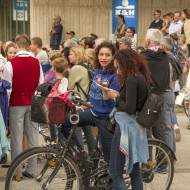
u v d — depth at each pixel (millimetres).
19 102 6316
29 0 18359
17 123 6355
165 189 5836
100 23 17656
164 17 15008
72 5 17453
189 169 7266
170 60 7051
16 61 6285
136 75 4945
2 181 6504
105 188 5383
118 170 5098
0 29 19547
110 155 5211
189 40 13055
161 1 17641
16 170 5258
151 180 5730
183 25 13883
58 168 5258
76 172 5316
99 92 5445
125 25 15430
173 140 7266
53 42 16938
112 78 5457
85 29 17625
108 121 5242
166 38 7215
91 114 5516
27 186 5391
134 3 15938
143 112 4977
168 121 7070
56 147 5328
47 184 5289
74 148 5359
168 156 5777
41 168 5410
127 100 4898
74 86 6797
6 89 6102
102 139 5496
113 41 16062
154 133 7137
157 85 6633
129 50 5051
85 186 5355
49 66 9375
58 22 16906
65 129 5453
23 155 5207
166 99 7008
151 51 6680
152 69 6641
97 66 5688
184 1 17750
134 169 5156
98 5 17547
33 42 8484
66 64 6613
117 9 16062
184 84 10938
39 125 6652
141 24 17656
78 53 6945
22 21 18594
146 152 5094
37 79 6434
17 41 6422
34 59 6406
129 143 5008
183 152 8273
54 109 5070
